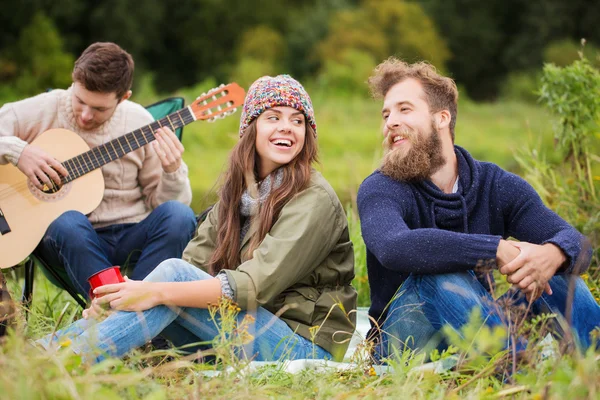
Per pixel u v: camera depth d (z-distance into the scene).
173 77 43.53
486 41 47.25
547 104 5.49
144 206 4.88
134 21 41.00
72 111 4.67
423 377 2.98
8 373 2.46
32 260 4.57
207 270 4.03
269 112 3.88
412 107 3.76
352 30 41.75
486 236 3.43
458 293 3.32
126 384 2.58
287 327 3.67
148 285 3.41
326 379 3.15
